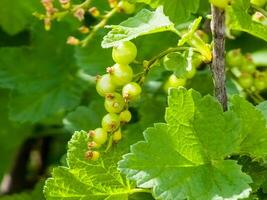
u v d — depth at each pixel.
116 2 0.33
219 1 0.26
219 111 0.26
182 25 0.34
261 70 0.43
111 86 0.27
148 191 0.29
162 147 0.26
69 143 0.29
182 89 0.26
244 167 0.28
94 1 0.38
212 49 0.27
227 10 0.28
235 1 0.27
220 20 0.27
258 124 0.27
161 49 0.38
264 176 0.28
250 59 0.36
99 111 0.39
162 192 0.25
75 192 0.29
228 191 0.25
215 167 0.26
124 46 0.27
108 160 0.29
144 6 0.33
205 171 0.26
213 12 0.27
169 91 0.26
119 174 0.29
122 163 0.26
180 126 0.26
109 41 0.27
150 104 0.37
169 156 0.26
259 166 0.28
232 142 0.26
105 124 0.27
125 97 0.27
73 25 0.43
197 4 0.28
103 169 0.29
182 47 0.28
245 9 0.27
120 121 0.28
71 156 0.29
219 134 0.26
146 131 0.26
